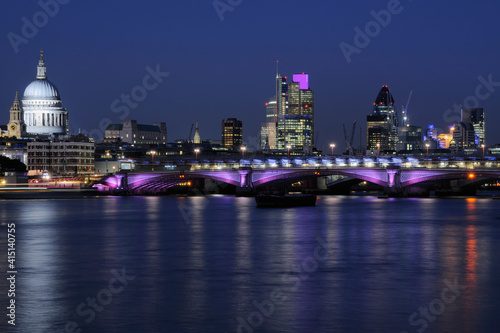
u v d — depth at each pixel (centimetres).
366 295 9119
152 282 10012
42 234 16412
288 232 16538
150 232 16750
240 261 11906
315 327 7669
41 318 8088
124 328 7694
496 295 9081
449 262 11750
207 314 8194
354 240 14862
